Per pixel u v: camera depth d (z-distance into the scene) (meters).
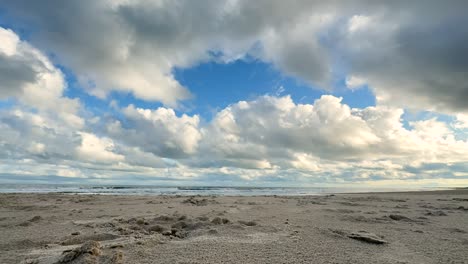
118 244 4.28
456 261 3.81
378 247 4.57
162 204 12.62
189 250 4.14
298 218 7.90
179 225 6.37
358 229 6.15
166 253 3.96
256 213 9.15
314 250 4.28
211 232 5.48
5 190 28.84
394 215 8.23
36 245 4.55
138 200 14.78
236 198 17.31
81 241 4.80
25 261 3.61
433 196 20.34
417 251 4.33
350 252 4.21
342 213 9.30
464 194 23.50
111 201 14.04
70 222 6.92
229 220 6.91
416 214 9.20
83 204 12.30
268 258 3.81
